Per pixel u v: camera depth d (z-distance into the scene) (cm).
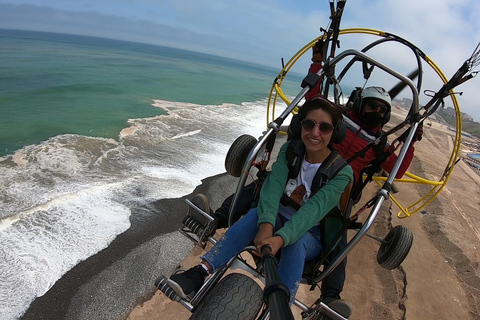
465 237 873
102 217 756
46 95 1723
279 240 226
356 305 593
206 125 1633
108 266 620
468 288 670
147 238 714
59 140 1132
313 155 263
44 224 701
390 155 354
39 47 4353
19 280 560
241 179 300
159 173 1011
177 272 265
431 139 2664
